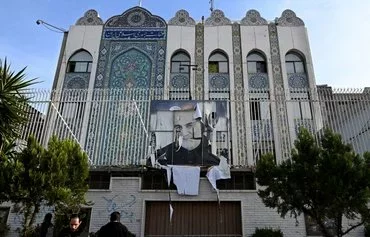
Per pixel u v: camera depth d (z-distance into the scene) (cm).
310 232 1158
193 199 1211
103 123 1376
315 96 1419
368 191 840
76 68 1956
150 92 1455
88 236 1139
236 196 1211
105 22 2052
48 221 848
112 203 1203
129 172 1250
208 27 2042
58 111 1366
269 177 972
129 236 670
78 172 1053
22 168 977
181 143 1291
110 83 1888
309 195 907
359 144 1236
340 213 886
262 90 1745
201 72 1909
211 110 1340
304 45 1988
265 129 1459
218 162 1252
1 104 986
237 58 1953
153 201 1222
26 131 1284
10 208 1189
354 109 1303
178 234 1195
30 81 1064
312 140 961
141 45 1983
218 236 1186
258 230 1129
